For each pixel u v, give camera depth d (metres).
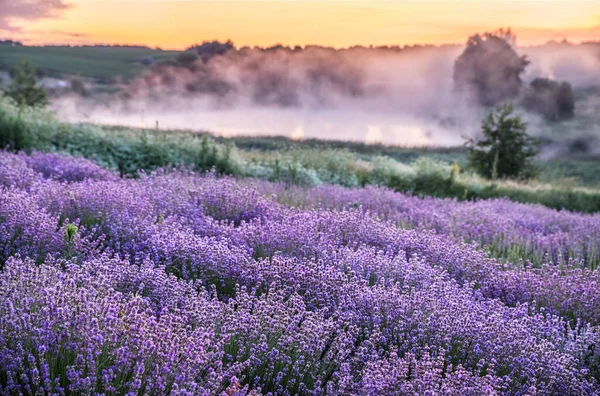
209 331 3.99
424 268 6.13
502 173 31.23
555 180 26.98
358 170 19.34
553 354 4.47
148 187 9.25
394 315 4.78
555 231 11.66
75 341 3.47
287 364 3.97
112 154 15.16
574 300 6.08
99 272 4.60
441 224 9.98
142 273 4.91
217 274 5.52
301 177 16.09
